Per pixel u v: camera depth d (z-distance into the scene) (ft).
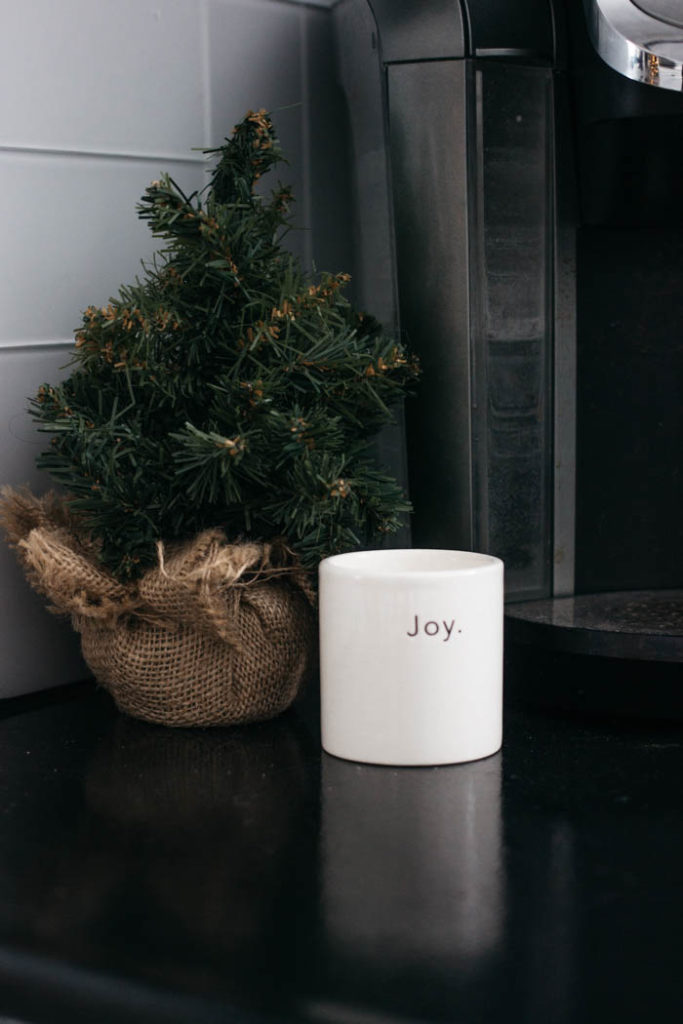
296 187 2.46
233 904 1.32
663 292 2.34
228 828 1.54
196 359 1.88
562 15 2.11
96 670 1.97
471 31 2.04
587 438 2.32
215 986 1.15
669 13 1.96
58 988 1.19
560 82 2.12
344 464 1.86
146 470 1.87
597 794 1.65
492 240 2.11
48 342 2.12
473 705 1.75
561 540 2.29
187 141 2.29
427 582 1.70
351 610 1.73
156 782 1.71
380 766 1.76
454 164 2.09
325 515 1.82
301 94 2.45
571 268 2.23
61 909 1.30
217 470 1.80
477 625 1.73
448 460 2.17
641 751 1.83
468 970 1.17
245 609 1.90
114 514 1.84
